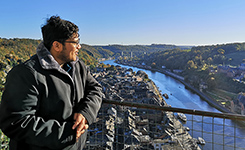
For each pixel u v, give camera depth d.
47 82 1.70
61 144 1.58
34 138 1.50
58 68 1.78
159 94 67.12
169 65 159.75
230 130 31.52
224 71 90.88
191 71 114.69
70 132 1.65
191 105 58.41
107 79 92.12
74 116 1.87
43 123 1.56
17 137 1.53
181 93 72.50
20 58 94.94
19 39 130.75
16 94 1.52
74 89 1.92
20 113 1.50
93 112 1.96
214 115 2.92
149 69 162.38
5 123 1.50
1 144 4.02
